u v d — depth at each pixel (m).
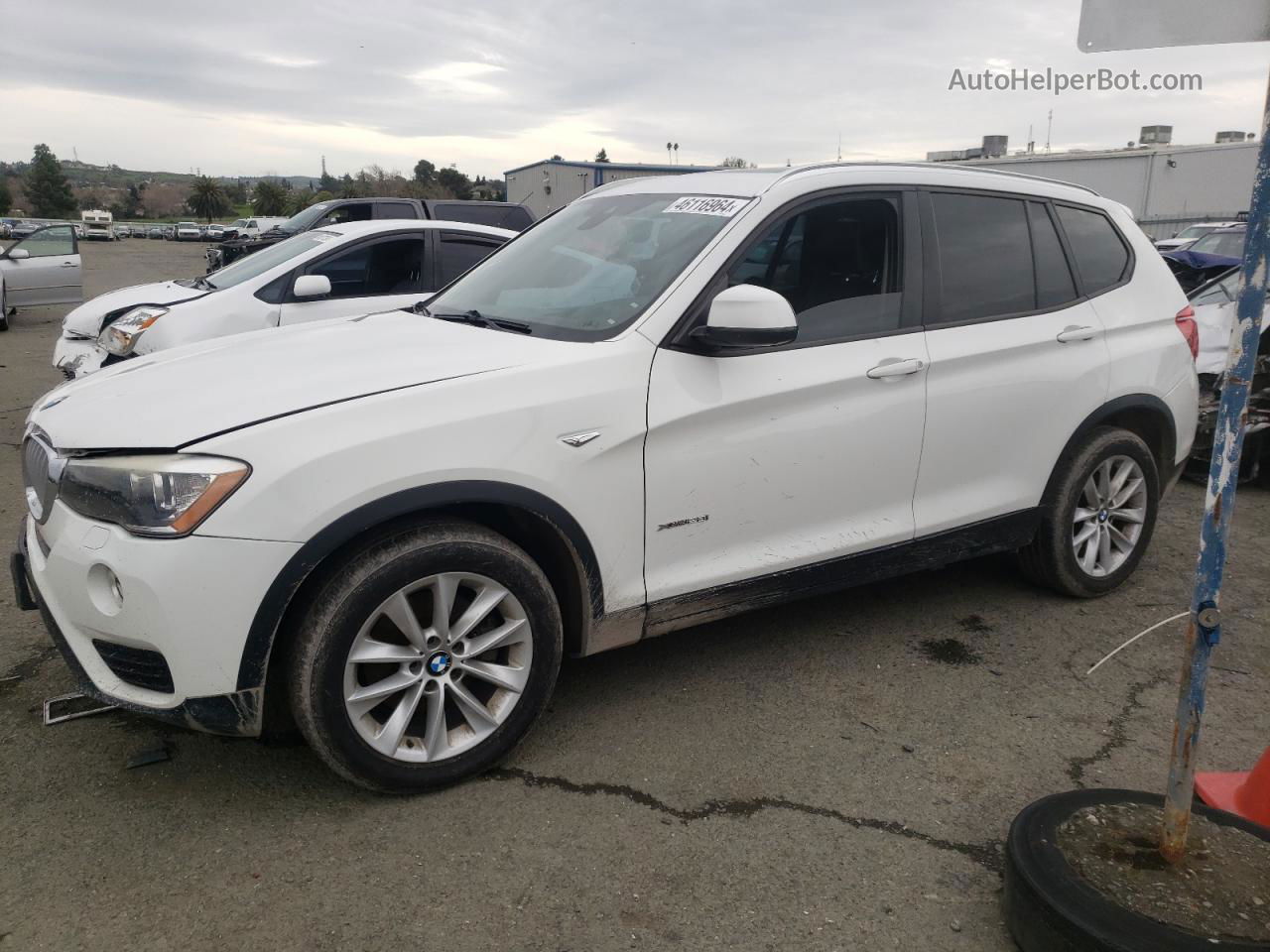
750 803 2.84
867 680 3.61
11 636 3.80
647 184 4.01
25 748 3.05
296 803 2.80
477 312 3.57
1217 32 2.07
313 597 2.60
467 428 2.71
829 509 3.45
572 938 2.30
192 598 2.44
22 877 2.47
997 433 3.82
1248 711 3.44
